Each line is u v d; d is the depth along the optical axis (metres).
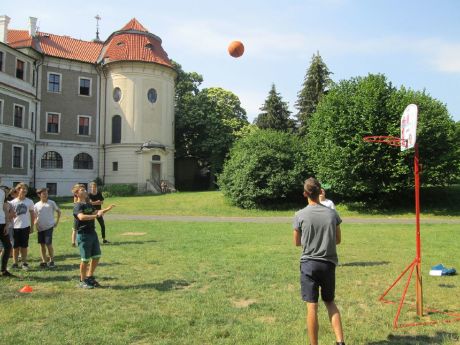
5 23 43.94
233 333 5.59
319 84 55.38
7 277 8.97
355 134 28.34
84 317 6.21
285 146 32.88
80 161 47.91
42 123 46.06
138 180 46.16
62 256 11.75
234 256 11.43
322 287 5.00
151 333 5.60
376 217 27.09
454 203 31.27
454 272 9.36
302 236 5.10
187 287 8.07
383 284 8.43
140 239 15.34
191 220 24.30
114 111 47.72
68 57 47.59
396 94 28.66
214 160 56.09
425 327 5.91
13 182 39.41
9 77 39.25
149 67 47.38
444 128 28.78
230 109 60.09
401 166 27.62
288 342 5.30
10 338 5.35
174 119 54.06
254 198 31.30
